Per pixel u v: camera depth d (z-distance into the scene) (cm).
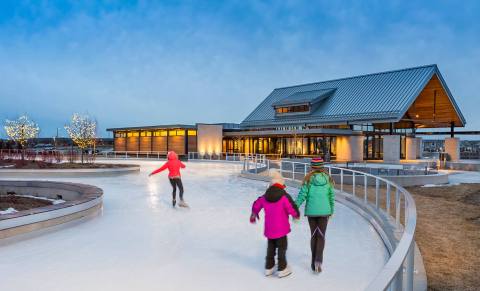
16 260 648
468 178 2772
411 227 414
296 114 5209
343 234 833
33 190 1319
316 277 577
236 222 948
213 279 567
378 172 2641
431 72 4516
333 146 4591
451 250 812
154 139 4975
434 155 6366
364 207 1032
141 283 549
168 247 731
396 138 3944
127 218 995
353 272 599
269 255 584
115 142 5638
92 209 987
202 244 752
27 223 780
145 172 2528
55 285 540
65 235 818
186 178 2108
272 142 5088
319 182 605
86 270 600
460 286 607
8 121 4216
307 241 784
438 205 1418
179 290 525
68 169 2170
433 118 5228
